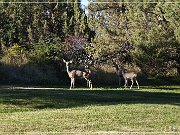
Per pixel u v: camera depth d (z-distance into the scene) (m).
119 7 44.91
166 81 39.66
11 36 50.25
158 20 38.06
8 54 38.91
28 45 50.09
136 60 38.22
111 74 38.88
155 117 15.88
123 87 34.41
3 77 35.22
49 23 55.25
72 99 21.00
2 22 50.81
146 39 37.56
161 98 23.98
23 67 36.41
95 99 21.70
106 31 42.66
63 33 55.00
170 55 36.94
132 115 16.05
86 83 37.28
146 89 31.58
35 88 28.00
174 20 35.28
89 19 45.16
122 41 42.19
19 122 14.45
